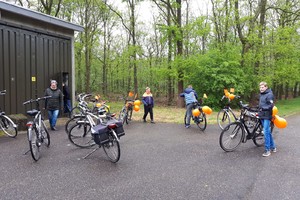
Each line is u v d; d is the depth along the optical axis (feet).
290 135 27.89
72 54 40.09
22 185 14.42
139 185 14.47
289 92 124.88
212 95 55.67
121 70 83.82
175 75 56.80
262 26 61.46
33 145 18.37
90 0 71.31
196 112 29.81
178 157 19.61
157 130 30.35
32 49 33.60
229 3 61.82
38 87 34.53
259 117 20.63
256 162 18.48
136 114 44.57
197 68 56.39
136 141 24.72
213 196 13.15
